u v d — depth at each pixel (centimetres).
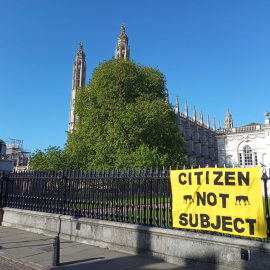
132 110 3008
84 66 7188
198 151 7162
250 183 646
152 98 3541
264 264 573
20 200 1239
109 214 984
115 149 3089
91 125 3488
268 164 5306
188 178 743
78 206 995
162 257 727
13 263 724
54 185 1095
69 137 3994
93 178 945
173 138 3475
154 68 3972
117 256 764
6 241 948
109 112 3275
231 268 613
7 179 1334
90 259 736
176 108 6675
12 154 8650
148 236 767
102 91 3497
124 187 876
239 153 6072
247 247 599
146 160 2673
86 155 3588
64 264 694
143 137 3122
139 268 665
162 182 798
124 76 3509
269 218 608
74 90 6856
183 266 682
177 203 753
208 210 695
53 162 3431
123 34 6600
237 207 654
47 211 1102
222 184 685
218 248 640
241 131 6056
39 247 864
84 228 929
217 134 6338
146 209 830
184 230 733
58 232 1010
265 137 5734
